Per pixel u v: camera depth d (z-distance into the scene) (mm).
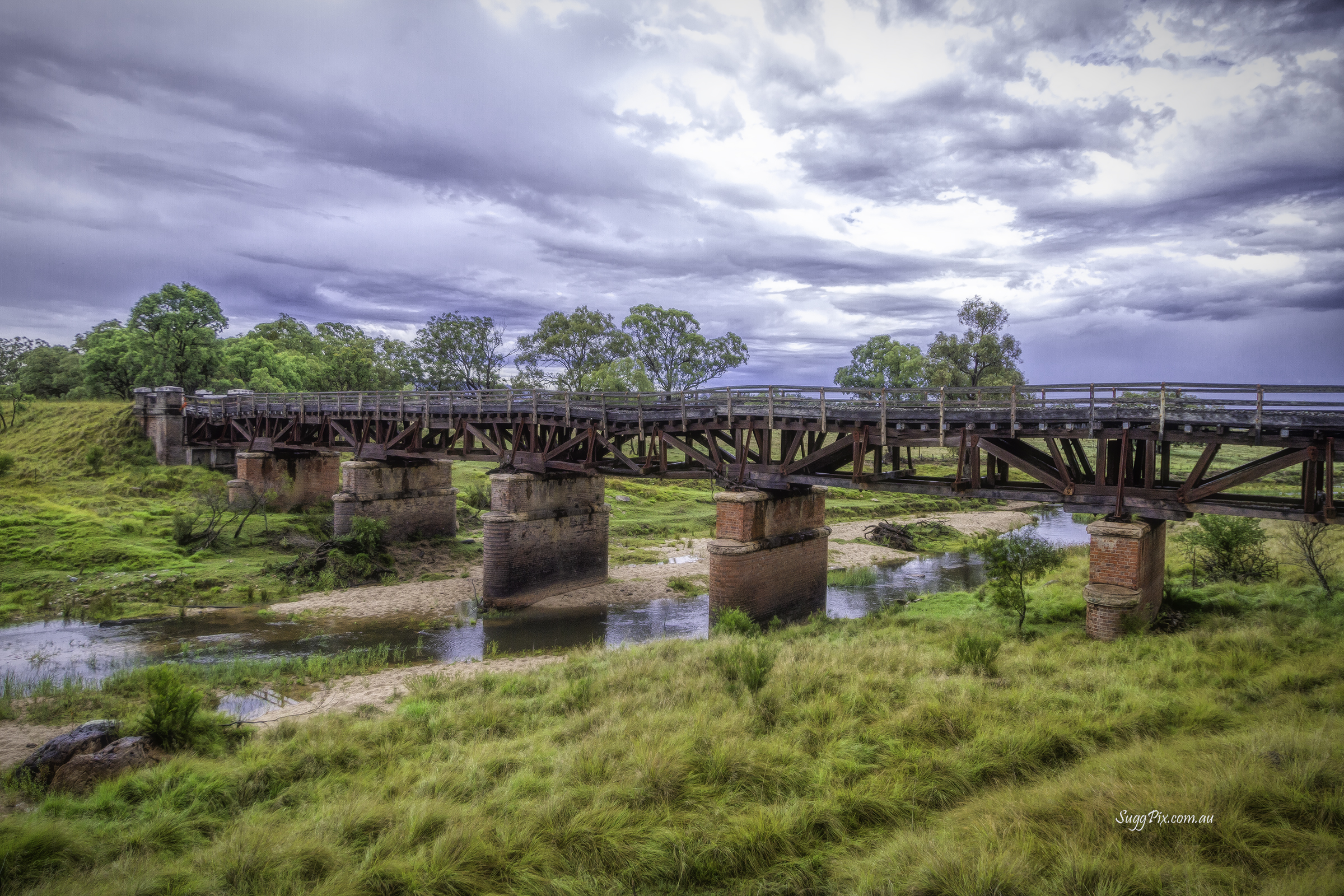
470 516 44531
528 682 15883
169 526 36719
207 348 63219
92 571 30500
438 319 78062
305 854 7574
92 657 21547
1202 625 15914
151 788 10031
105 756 10875
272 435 43531
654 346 79000
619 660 17016
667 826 7961
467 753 11234
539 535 30156
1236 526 21344
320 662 20203
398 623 26562
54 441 48781
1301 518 14867
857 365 89188
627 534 44000
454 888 6992
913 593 29250
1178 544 28875
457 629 25766
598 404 29516
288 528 38375
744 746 9836
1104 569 16062
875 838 7617
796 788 8844
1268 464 15156
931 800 8359
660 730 10805
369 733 12500
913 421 20031
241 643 23516
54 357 82000
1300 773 7145
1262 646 13109
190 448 46812
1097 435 17188
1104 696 11039
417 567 35125
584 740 10828
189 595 28922
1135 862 6020
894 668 13961
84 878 7336
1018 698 11141
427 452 34781
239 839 7977
